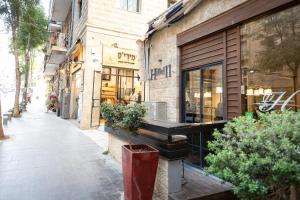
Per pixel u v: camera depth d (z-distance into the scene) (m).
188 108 6.21
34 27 21.56
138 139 4.74
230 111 4.91
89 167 5.59
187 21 6.14
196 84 6.00
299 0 3.76
